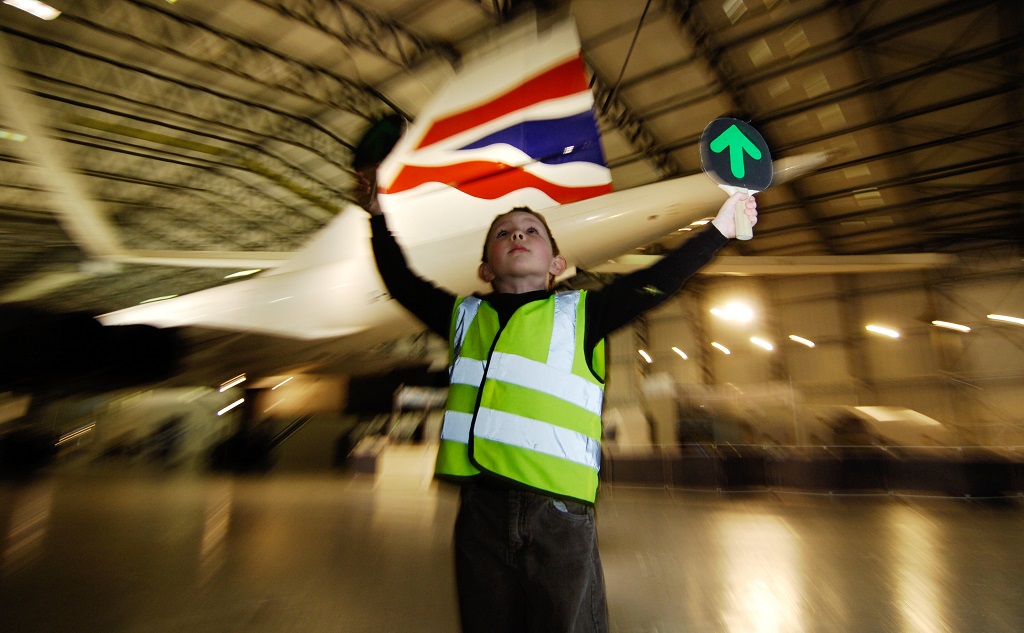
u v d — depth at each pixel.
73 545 5.06
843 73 10.07
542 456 1.13
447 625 2.99
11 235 13.86
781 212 15.28
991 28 8.84
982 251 16.34
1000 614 3.08
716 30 9.42
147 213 15.59
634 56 9.89
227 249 17.84
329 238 4.90
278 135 12.44
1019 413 15.07
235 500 8.12
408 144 4.55
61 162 6.24
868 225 15.92
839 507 7.39
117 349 5.00
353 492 8.98
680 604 3.27
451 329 1.41
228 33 9.56
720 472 9.14
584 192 4.16
